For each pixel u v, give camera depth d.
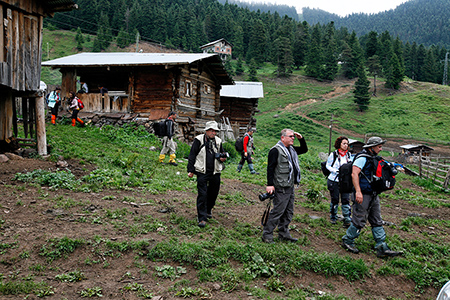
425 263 5.68
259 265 4.74
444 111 79.88
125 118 16.62
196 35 145.25
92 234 5.02
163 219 6.02
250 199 8.63
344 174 6.36
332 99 92.12
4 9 7.75
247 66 127.38
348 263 5.09
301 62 129.88
